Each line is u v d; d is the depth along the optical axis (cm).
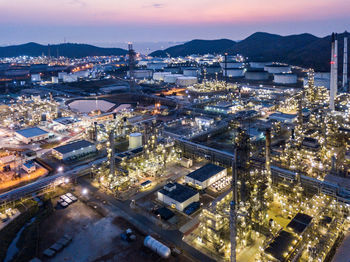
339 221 6353
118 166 9956
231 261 5253
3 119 17312
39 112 17825
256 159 7288
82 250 6081
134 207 7744
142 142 12812
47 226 6912
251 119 16525
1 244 6269
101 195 8400
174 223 7050
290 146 9919
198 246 6234
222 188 8750
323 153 10206
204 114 17738
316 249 5403
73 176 9375
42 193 8394
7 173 9900
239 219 5944
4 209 7631
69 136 14175
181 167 10281
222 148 12369
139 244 6278
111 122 15175
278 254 5150
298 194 7438
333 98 17125
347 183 7612
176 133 13862
